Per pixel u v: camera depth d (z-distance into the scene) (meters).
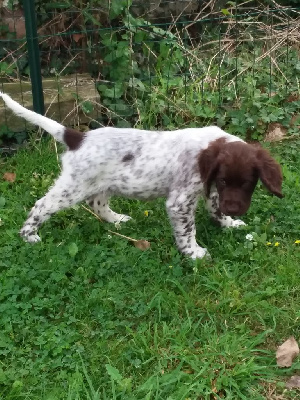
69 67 1.66
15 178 1.27
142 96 1.50
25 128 1.41
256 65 1.62
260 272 0.96
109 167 1.02
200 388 0.73
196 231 1.09
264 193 1.18
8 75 1.59
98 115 1.47
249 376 0.76
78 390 0.74
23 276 0.93
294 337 0.83
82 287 0.92
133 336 0.83
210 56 1.67
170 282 0.94
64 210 1.14
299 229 1.05
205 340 0.82
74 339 0.83
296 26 1.68
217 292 0.92
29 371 0.78
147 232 1.09
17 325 0.86
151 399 0.73
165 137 1.02
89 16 1.47
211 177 0.92
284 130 1.48
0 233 1.08
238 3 1.86
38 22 1.64
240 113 1.47
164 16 1.79
